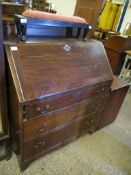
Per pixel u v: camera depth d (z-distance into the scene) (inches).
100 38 142.8
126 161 63.5
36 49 41.7
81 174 55.4
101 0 78.5
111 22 157.1
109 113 72.8
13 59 37.7
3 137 48.2
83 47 52.2
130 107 99.3
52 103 43.9
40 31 51.1
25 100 37.2
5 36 43.3
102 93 59.6
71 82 46.3
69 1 173.6
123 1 146.3
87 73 51.1
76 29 58.2
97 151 65.2
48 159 58.1
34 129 44.9
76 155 61.6
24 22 39.8
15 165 54.1
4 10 50.3
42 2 139.7
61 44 47.0
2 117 45.3
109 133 75.9
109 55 135.6
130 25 144.4
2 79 39.5
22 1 79.4
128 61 124.4
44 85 41.0
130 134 77.5
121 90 67.4
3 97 42.3
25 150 47.7
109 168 59.4
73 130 60.0
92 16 83.2
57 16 46.9
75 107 52.4
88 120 63.7
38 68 40.9
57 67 44.5
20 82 37.5
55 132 52.7
